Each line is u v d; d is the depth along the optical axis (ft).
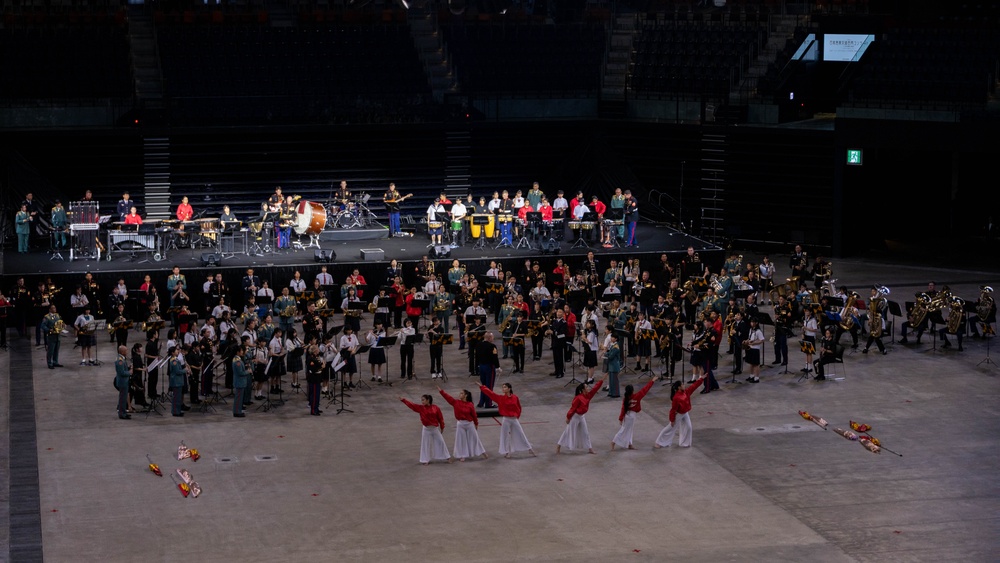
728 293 148.15
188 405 118.21
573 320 127.75
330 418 115.24
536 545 86.22
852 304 140.36
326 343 120.16
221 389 125.29
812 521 90.89
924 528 89.71
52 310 130.52
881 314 141.28
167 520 90.53
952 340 144.15
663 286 151.12
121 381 113.91
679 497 95.61
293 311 138.31
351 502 94.27
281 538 87.35
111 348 138.51
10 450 105.19
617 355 119.96
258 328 127.03
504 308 135.03
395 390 123.85
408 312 140.87
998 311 157.38
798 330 147.84
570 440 105.40
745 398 121.80
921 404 119.65
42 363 132.67
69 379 126.72
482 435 110.32
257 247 162.61
